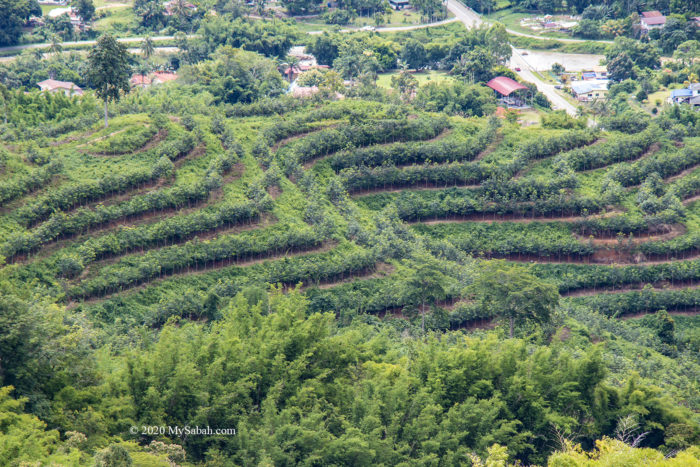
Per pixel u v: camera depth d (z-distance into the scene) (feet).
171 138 525.75
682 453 215.10
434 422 246.68
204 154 522.06
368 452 227.81
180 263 424.05
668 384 335.47
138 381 242.58
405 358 286.46
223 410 242.99
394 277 456.04
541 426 259.19
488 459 210.79
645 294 498.28
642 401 271.49
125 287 408.26
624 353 394.11
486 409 253.65
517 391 262.67
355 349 283.79
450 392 263.08
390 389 251.60
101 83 539.70
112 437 223.92
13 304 237.04
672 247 524.52
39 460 192.54
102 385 246.06
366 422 238.27
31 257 401.08
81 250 409.28
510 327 378.94
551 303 374.02
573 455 212.84
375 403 244.42
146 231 430.61
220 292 412.36
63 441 222.89
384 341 318.24
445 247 503.20
